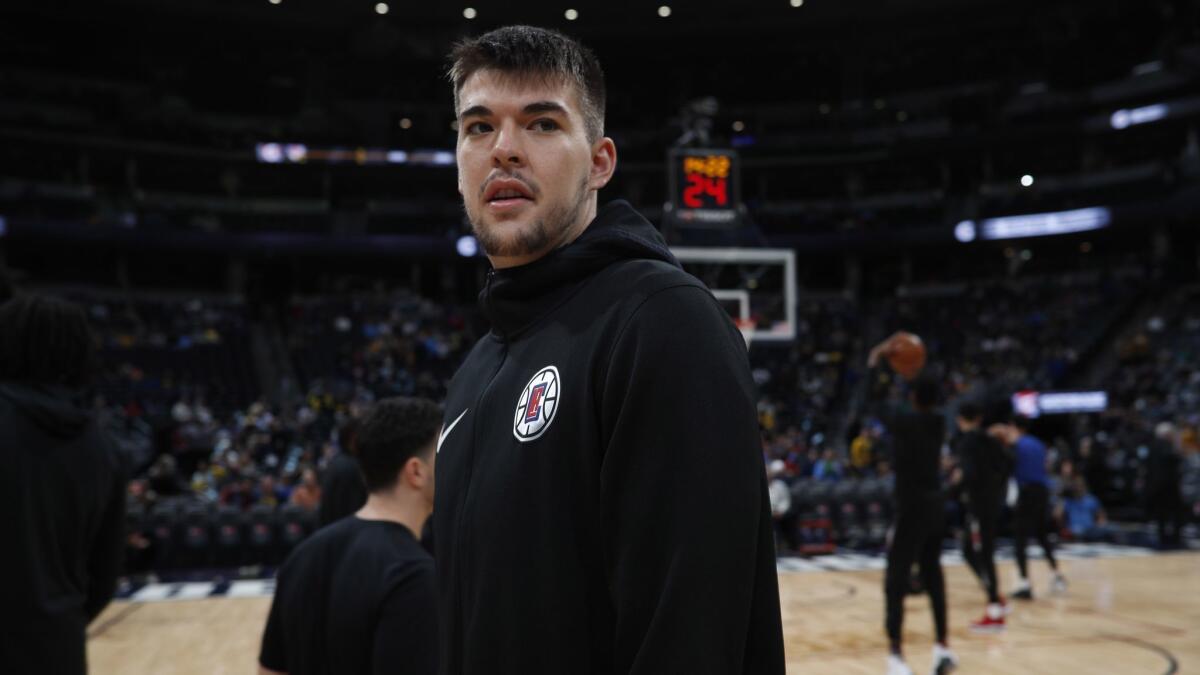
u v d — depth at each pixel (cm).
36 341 198
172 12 2864
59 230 2655
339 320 2791
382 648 188
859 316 2986
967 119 3064
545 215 118
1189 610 750
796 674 552
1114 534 1416
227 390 2338
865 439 1114
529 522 107
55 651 187
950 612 757
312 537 210
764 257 1013
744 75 3319
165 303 2858
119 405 2066
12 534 185
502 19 3012
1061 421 2286
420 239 3022
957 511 1308
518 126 119
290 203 3197
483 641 107
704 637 93
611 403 105
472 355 136
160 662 638
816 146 3117
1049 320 2631
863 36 3131
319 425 1994
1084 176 2983
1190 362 2248
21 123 2691
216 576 1112
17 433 190
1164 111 2739
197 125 3083
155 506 1153
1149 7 2875
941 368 2508
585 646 103
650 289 108
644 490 99
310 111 3225
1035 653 595
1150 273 2695
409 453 209
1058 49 3042
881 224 3098
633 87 3344
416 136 3225
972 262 3148
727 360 103
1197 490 1502
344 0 2872
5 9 2770
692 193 1005
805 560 1170
